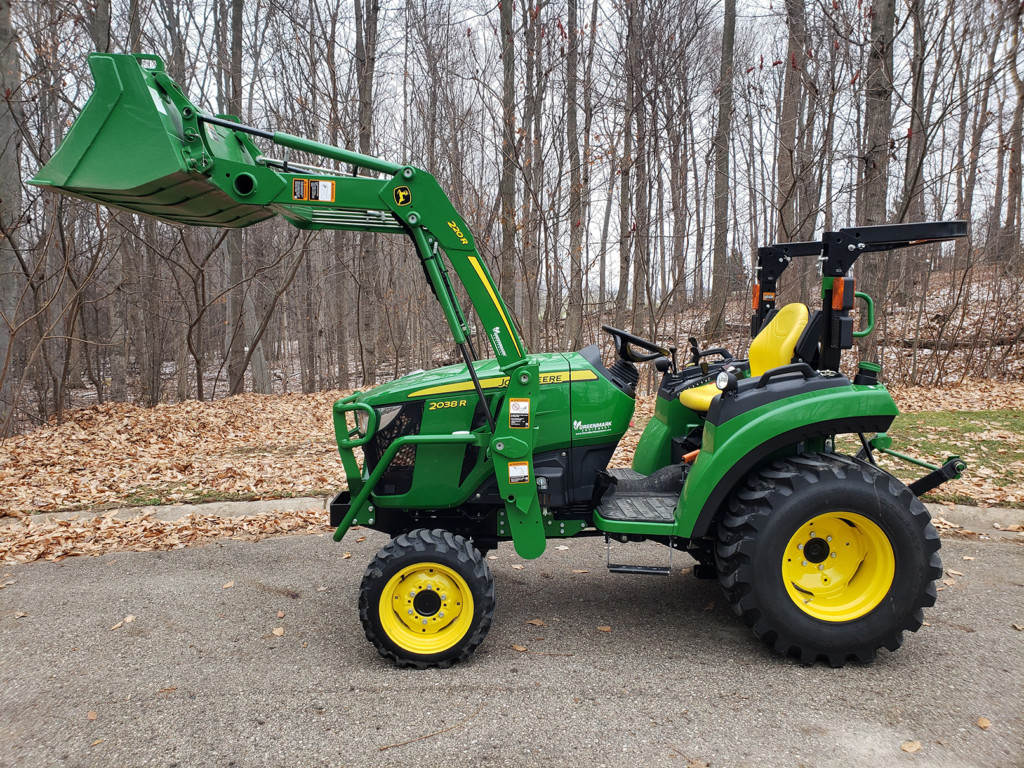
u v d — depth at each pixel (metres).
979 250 13.49
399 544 3.17
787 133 12.87
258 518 5.65
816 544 3.16
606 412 3.44
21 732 2.69
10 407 9.65
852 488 2.99
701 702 2.79
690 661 3.16
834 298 3.23
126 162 2.86
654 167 11.19
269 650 3.40
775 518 3.00
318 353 20.25
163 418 9.75
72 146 2.88
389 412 3.42
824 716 2.66
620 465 6.80
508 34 9.48
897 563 3.00
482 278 3.12
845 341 3.22
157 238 14.53
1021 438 7.20
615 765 2.39
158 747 2.57
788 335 3.66
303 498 6.00
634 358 3.76
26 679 3.14
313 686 3.01
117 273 13.91
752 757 2.41
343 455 3.39
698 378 4.09
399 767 2.41
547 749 2.49
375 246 16.58
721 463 3.12
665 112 10.45
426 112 13.23
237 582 4.36
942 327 12.54
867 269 11.59
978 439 7.23
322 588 4.25
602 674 3.05
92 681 3.10
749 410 3.14
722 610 3.78
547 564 4.59
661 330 15.63
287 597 4.12
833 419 3.06
